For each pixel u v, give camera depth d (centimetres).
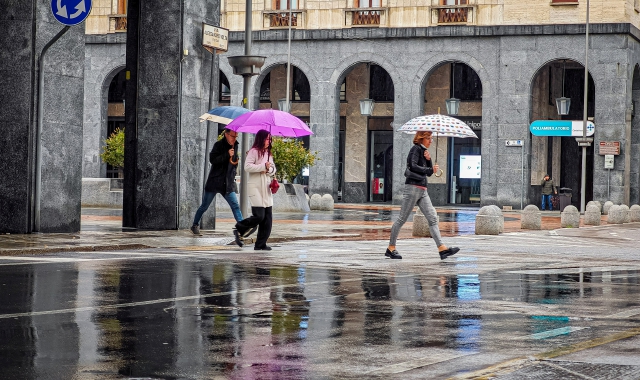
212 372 670
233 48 5381
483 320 934
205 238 1936
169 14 2195
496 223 2567
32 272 1257
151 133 2205
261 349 761
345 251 1767
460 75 5388
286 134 2073
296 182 5547
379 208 4603
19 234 1923
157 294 1083
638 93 5141
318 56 5272
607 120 4850
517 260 1680
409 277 1341
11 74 1953
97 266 1355
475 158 5412
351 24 5225
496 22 5006
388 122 5562
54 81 1978
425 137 1662
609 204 4519
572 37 4888
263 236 1744
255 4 5362
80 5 1830
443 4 5125
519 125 4969
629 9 4897
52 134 1980
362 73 5553
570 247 2083
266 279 1260
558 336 837
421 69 5128
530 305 1054
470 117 5378
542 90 5359
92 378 646
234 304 1016
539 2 4941
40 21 1950
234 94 5391
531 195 5175
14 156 1950
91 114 5525
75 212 2041
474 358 727
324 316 944
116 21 5497
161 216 2202
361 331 855
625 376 644
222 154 1986
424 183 1667
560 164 5606
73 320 886
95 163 5509
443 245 1680
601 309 1029
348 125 5600
